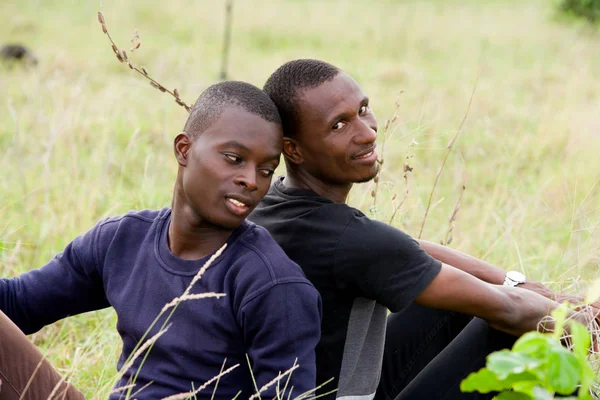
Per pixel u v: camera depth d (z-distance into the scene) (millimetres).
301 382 5023
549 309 5676
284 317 5039
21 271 9570
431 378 5828
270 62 26641
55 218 10695
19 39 27000
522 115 18281
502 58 27672
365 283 5410
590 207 11781
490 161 14531
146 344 4938
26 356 5145
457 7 38969
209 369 5223
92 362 7832
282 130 5434
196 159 5164
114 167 13117
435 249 6727
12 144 13922
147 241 5512
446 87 22484
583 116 16469
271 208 5801
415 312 6582
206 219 5184
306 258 5516
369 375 5887
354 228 5430
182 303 5223
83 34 28641
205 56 26500
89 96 17094
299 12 35062
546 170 13672
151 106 17266
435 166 14602
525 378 3689
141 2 35000
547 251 10250
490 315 5539
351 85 5680
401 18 34188
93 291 5855
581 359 3635
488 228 11062
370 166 5777
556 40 30766
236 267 5164
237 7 35156
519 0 41281
